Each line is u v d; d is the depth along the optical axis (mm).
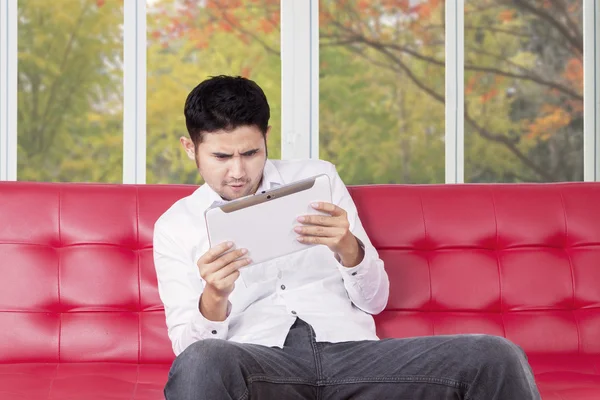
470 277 2143
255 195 1604
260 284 1830
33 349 2061
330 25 3209
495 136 3293
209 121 1698
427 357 1517
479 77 3275
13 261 2102
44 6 3143
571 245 2188
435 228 2168
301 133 3205
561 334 2113
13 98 3141
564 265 2162
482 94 3277
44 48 3150
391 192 2207
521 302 2135
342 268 1745
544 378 1906
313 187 1622
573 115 3330
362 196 2195
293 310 1792
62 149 3170
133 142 3170
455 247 2170
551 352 2109
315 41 3195
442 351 1504
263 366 1511
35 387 1824
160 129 3191
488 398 1435
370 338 1766
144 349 2084
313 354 1645
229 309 1699
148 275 2123
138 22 3156
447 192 2217
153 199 2176
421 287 2133
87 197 2166
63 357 2068
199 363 1394
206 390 1379
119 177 3193
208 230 1585
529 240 2170
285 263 1850
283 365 1573
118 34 3162
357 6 3211
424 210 2180
